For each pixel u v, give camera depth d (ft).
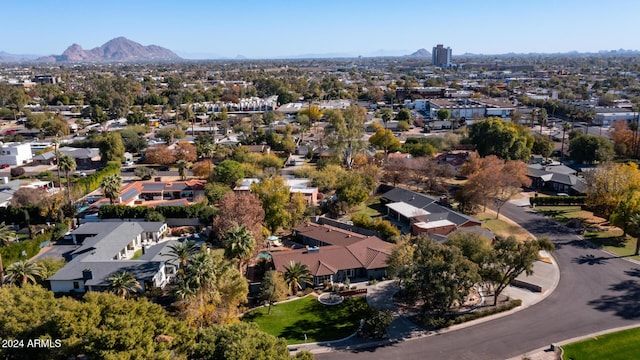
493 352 176.45
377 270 245.04
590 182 322.96
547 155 487.20
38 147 558.97
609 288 222.89
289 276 229.25
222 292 191.01
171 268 250.16
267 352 136.05
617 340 180.65
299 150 559.38
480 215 332.60
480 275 196.54
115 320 137.59
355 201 338.54
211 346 139.44
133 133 577.84
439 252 198.49
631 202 271.90
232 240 210.59
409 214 319.27
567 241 282.36
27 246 273.13
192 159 502.38
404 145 525.34
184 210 323.98
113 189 331.16
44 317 149.07
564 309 205.46
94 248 263.90
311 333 194.29
